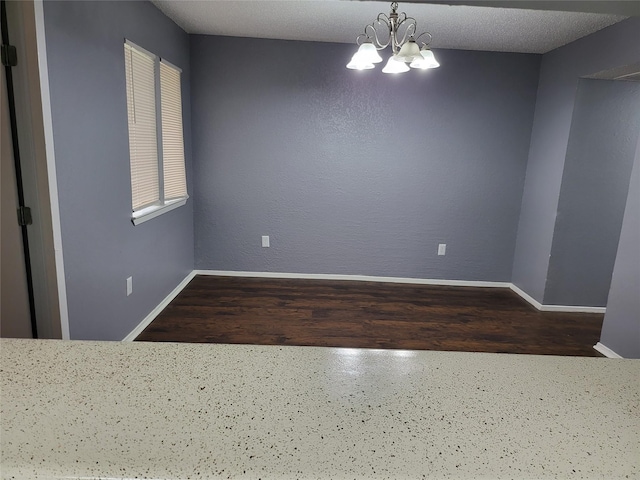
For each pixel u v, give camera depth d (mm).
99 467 564
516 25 3291
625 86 3570
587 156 3693
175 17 3539
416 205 4441
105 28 2518
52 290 2121
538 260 4055
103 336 2605
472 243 4512
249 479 555
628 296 2852
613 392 793
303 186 4406
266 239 4512
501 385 804
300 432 645
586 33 3398
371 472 571
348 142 4312
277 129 4285
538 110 4176
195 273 4531
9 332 2125
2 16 1852
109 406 692
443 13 3098
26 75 1906
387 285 4488
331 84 4199
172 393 736
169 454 591
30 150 1969
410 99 4230
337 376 811
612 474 582
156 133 3414
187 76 4078
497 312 3875
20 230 2043
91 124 2391
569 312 3936
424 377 823
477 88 4203
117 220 2750
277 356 883
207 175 4371
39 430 629
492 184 4398
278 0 3035
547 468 588
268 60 4148
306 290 4230
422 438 641
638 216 2762
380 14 3002
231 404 708
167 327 3271
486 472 578
